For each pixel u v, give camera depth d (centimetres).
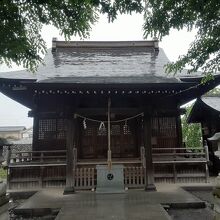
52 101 1452
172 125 1478
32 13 521
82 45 1880
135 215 744
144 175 1159
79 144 1409
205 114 1844
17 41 484
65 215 757
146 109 1188
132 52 1825
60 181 1326
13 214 850
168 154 1325
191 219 788
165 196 1002
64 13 532
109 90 1107
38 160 1412
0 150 695
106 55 1755
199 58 566
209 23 537
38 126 1458
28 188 1302
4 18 474
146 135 1173
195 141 2586
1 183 671
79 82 1080
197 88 1455
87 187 1146
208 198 1088
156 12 554
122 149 1412
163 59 1639
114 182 1113
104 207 847
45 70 1394
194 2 502
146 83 1084
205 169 1341
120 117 1438
